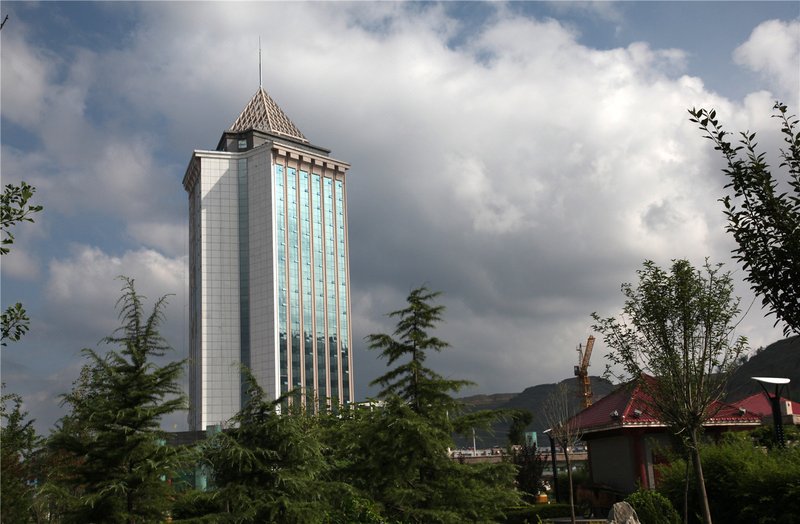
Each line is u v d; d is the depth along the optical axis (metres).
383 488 19.81
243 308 166.75
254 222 171.38
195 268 173.62
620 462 38.78
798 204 8.78
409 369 20.58
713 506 25.86
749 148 9.16
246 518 16.59
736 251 9.11
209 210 170.25
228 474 17.80
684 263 22.36
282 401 18.67
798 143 8.90
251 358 163.38
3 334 12.01
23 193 11.66
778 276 8.77
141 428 16.91
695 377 21.92
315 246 177.25
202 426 156.50
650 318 22.45
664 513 26.16
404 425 19.05
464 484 19.73
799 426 37.66
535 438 65.81
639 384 23.78
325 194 182.62
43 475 22.02
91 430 17.17
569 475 32.44
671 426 23.55
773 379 29.78
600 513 37.31
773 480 23.39
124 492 15.77
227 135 179.62
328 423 28.11
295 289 170.12
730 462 25.72
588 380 130.38
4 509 20.22
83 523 15.67
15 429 22.78
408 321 21.11
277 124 186.62
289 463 18.20
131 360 17.27
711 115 9.34
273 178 172.50
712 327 21.91
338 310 177.75
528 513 38.16
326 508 18.06
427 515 18.77
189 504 18.17
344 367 175.50
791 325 8.75
